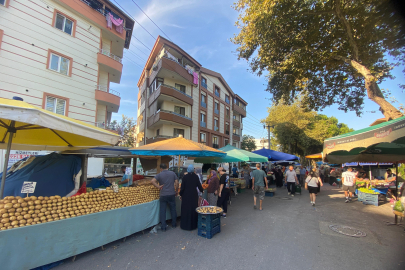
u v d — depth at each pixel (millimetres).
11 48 11086
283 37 9141
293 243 4535
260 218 6688
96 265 3496
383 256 3873
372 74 7637
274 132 31734
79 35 14203
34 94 11836
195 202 5492
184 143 6422
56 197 3682
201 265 3535
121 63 16906
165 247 4293
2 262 2756
